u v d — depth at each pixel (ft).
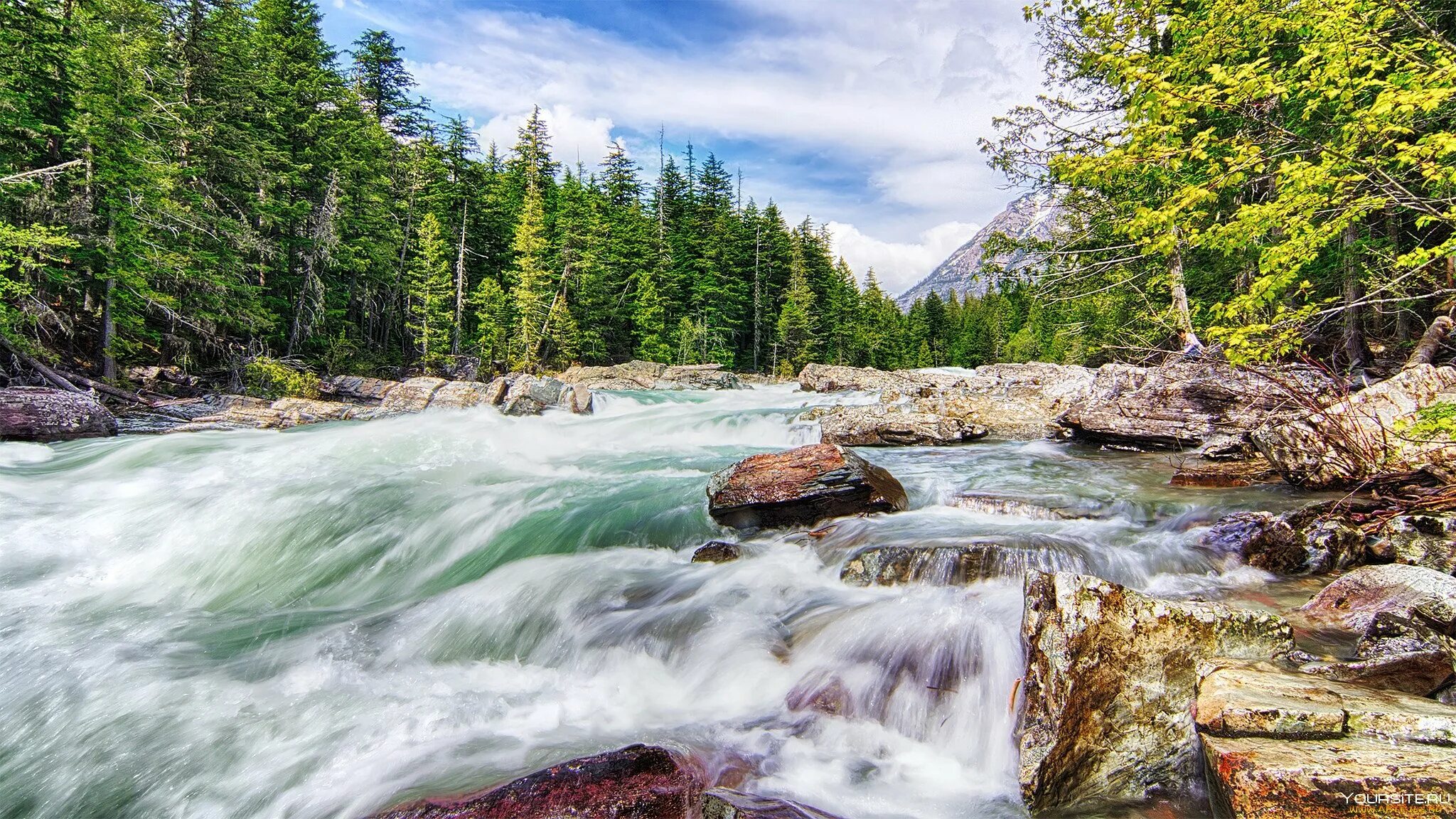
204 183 77.00
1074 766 11.13
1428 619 13.50
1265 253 21.20
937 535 22.85
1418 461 21.80
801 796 11.96
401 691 16.71
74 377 62.39
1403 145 18.88
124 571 25.66
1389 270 37.29
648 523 28.27
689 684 16.58
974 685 14.23
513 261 160.25
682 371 130.93
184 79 80.02
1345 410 24.52
